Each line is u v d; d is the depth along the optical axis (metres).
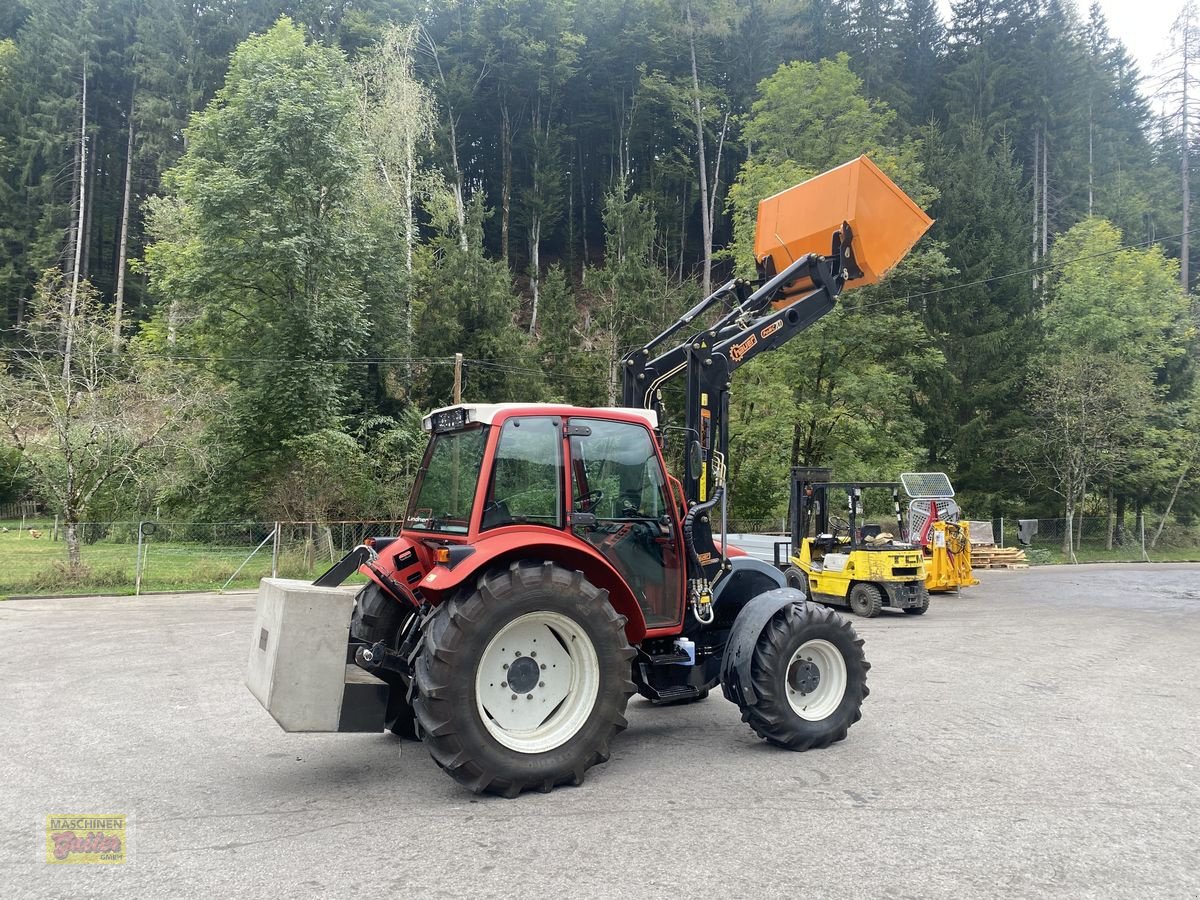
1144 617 13.63
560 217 54.19
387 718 5.02
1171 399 35.12
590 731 4.69
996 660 9.27
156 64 45.44
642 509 5.41
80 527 17.20
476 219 33.22
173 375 20.66
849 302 24.83
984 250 34.19
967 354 33.22
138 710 6.66
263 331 25.23
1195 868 3.60
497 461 4.87
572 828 4.05
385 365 27.86
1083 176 48.62
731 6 53.19
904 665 8.91
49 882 3.44
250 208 24.03
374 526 20.45
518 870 3.54
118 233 50.19
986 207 34.66
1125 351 32.94
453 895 3.30
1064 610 14.72
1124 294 34.09
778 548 14.40
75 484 17.00
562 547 4.79
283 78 25.03
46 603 14.36
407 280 28.81
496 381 27.86
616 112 54.84
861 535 14.87
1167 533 35.53
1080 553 31.52
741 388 24.53
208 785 4.77
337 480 21.06
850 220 6.65
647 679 5.62
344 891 3.34
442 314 28.25
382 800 4.49
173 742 5.71
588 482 5.22
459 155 52.00
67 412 17.09
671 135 53.34
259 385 23.80
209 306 24.86
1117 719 6.42
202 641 10.21
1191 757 5.36
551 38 52.25
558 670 4.84
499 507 4.83
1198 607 15.18
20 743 5.68
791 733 5.37
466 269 28.94
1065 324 34.19
